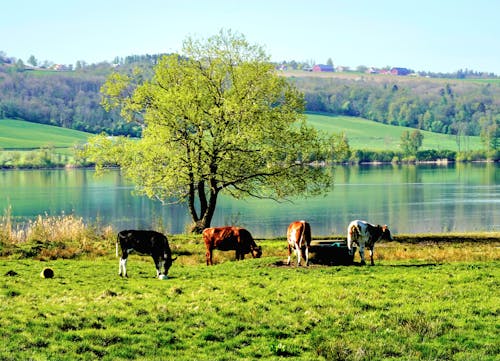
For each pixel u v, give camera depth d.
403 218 76.06
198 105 43.84
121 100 46.94
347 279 24.27
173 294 21.88
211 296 21.42
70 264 29.25
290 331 17.95
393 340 17.33
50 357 15.32
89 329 17.44
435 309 19.97
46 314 18.61
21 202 95.44
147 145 44.31
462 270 26.30
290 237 28.52
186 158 45.03
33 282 24.00
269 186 47.12
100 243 36.59
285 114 46.09
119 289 22.83
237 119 44.09
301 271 26.59
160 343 16.75
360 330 18.19
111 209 88.19
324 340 17.33
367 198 99.88
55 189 117.56
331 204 92.44
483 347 16.75
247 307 20.03
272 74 46.38
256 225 71.06
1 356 15.07
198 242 39.31
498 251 35.25
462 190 112.56
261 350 16.48
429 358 15.97
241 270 27.30
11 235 37.28
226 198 104.69
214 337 17.39
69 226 39.56
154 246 25.94
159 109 44.41
